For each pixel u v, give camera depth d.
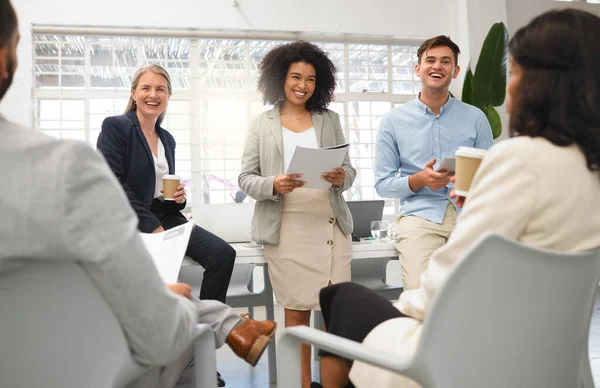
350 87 5.37
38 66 4.70
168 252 1.61
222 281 2.21
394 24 5.16
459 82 5.22
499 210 0.87
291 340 1.03
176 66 5.00
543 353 0.88
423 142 2.47
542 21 0.92
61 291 0.77
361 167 5.21
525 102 0.91
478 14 5.14
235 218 4.86
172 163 2.49
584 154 0.88
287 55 2.36
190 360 1.20
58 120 4.69
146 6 4.69
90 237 0.74
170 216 2.38
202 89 4.92
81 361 0.79
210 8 4.80
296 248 2.21
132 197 2.24
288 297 2.21
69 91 4.72
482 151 1.25
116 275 0.76
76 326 0.78
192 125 4.88
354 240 2.71
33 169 0.72
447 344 0.79
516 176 0.87
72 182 0.73
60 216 0.72
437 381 0.79
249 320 1.37
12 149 0.72
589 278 0.89
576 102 0.88
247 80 5.00
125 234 0.77
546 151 0.87
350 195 5.19
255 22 4.89
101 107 4.79
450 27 5.28
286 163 2.29
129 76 4.97
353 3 5.08
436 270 0.94
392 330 1.05
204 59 4.97
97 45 4.83
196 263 2.23
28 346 0.78
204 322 1.33
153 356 0.85
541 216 0.86
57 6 4.56
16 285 0.76
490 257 0.77
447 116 2.51
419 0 5.20
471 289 0.79
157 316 0.82
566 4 5.60
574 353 0.94
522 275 0.81
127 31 4.67
